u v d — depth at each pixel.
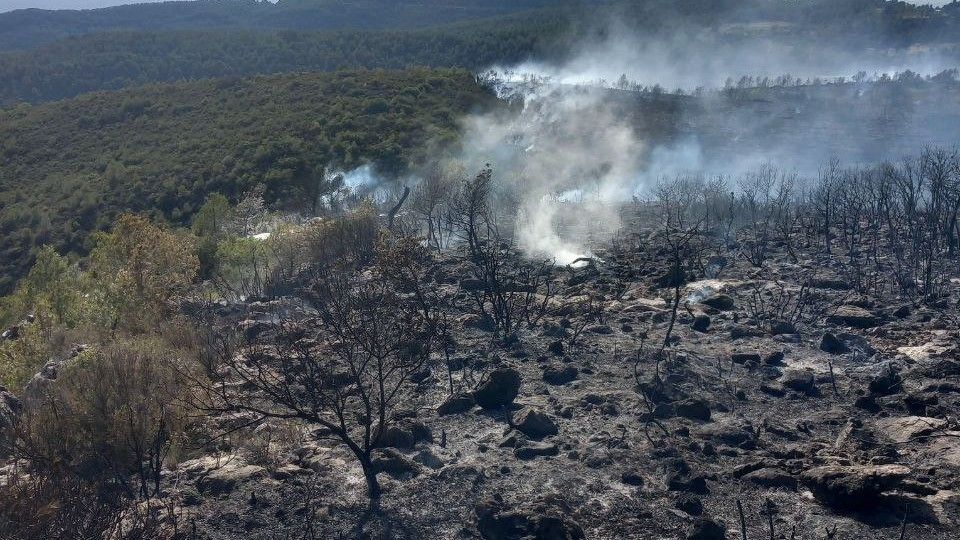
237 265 15.46
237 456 7.05
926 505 6.00
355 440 7.25
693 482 6.34
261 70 139.00
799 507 6.10
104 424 6.76
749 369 9.00
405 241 10.76
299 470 6.71
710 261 14.27
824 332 10.05
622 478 6.50
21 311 16.64
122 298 12.70
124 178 47.81
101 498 6.12
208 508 6.20
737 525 5.86
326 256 14.76
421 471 6.67
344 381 8.47
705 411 7.66
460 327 10.30
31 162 59.38
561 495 6.18
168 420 7.14
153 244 14.31
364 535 5.80
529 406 7.85
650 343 9.76
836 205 19.78
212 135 56.19
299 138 51.69
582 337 9.97
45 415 6.91
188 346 9.86
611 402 7.95
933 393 8.14
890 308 11.16
